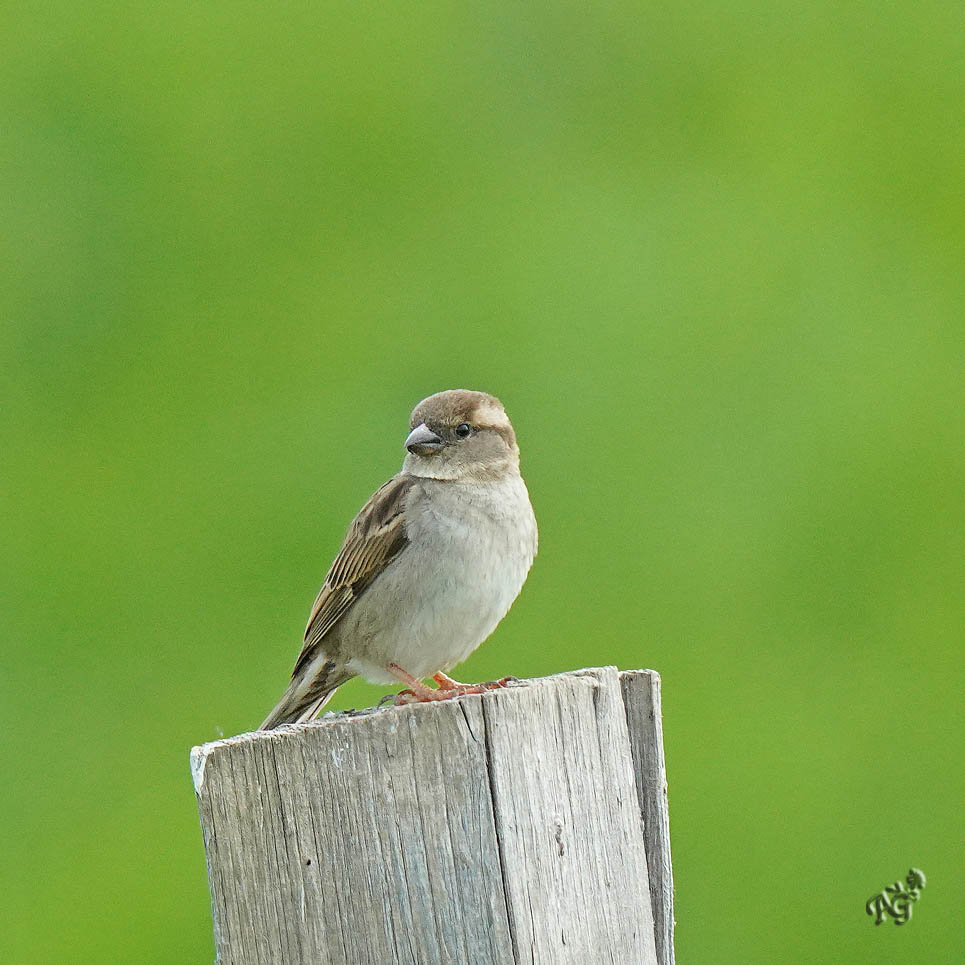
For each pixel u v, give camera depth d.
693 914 11.95
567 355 13.62
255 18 14.84
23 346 13.83
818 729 12.54
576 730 6.55
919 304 14.07
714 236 14.23
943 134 14.84
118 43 14.64
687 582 12.93
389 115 14.73
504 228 14.26
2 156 14.35
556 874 6.31
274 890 6.20
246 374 13.75
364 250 14.21
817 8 15.47
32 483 13.36
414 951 6.16
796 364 13.68
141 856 12.02
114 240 14.19
